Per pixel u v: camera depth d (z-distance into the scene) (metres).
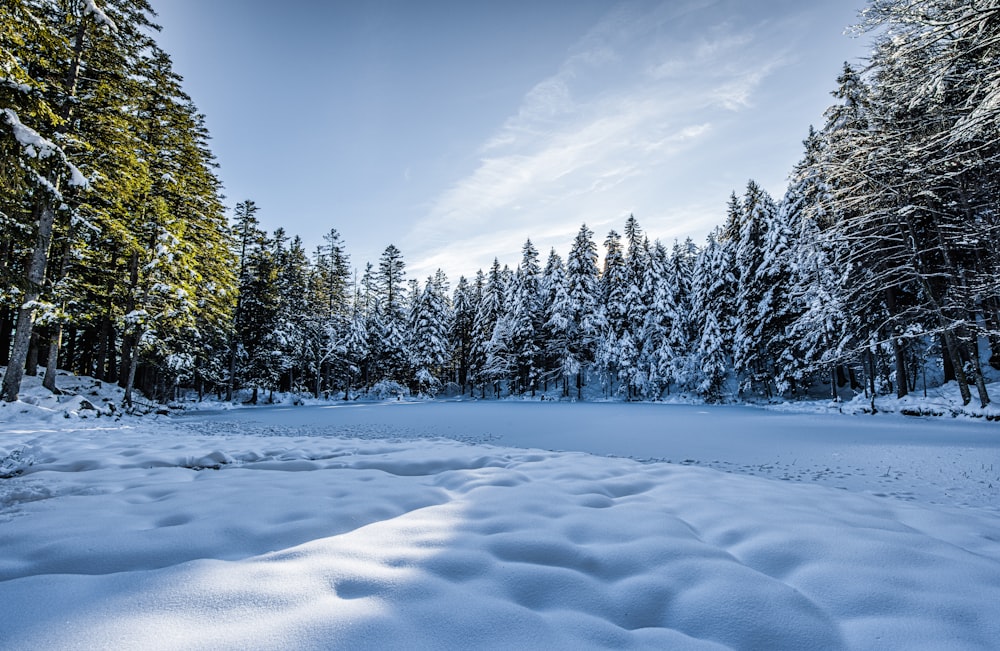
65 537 2.76
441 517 3.32
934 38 8.55
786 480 6.43
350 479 4.89
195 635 1.68
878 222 18.30
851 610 2.08
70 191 13.52
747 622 1.97
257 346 33.62
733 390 35.94
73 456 6.56
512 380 48.03
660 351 36.91
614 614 2.06
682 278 45.94
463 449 7.76
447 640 1.75
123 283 19.23
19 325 12.57
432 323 47.06
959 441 10.07
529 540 2.78
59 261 16.95
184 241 19.62
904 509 3.95
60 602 1.89
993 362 22.17
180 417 19.41
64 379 19.84
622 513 3.47
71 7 12.85
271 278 33.50
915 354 22.33
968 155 13.77
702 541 2.96
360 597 2.03
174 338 23.39
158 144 18.95
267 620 1.79
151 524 3.12
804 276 23.39
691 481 5.00
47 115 8.88
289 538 2.88
